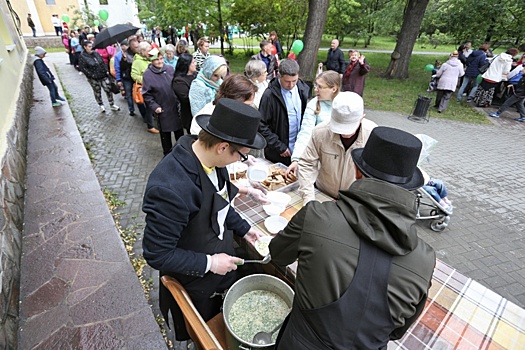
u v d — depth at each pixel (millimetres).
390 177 962
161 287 1522
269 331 1255
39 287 2377
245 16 14031
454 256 3035
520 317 1283
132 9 23984
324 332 841
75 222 3148
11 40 7348
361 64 7137
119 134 5738
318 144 2035
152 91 4031
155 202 1104
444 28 14328
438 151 5586
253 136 1177
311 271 854
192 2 12875
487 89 8375
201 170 1200
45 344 1971
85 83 9617
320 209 935
